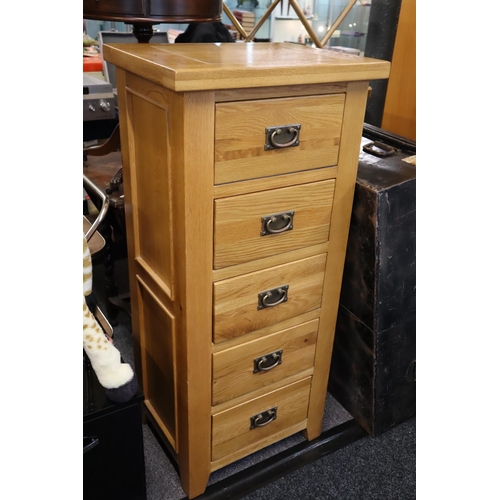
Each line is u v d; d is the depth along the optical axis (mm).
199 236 1067
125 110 1191
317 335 1422
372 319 1462
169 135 1010
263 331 1298
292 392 1463
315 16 2707
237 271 1163
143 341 1476
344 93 1122
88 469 1204
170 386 1346
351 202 1277
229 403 1338
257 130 1035
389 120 2193
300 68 998
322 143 1145
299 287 1300
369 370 1542
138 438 1240
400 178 1384
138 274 1382
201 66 931
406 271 1449
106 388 1150
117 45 1175
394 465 1528
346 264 1503
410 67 2023
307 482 1464
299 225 1210
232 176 1050
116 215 1791
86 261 1149
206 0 1641
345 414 1713
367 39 2400
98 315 1296
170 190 1058
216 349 1234
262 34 2775
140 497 1333
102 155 2213
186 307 1129
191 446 1319
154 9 1554
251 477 1470
